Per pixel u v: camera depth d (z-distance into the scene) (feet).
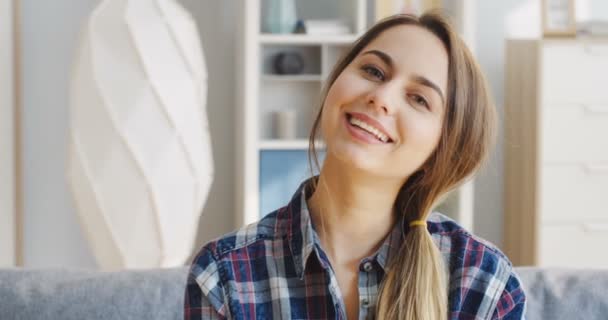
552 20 10.59
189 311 3.41
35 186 10.70
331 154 3.34
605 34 10.55
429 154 3.34
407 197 3.53
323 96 3.64
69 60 10.67
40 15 10.57
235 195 10.99
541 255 10.56
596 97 10.43
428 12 3.43
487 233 11.57
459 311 3.49
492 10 11.69
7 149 9.94
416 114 3.22
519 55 11.00
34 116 10.64
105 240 8.42
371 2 10.89
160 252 8.46
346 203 3.35
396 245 3.46
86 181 8.32
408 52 3.26
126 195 8.30
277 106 10.71
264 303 3.36
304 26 10.19
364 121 3.18
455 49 3.35
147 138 8.28
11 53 9.99
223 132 11.11
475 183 11.47
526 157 10.87
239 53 10.46
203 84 8.82
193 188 8.56
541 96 10.39
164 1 8.45
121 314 4.36
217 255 3.40
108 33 8.25
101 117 8.24
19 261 10.36
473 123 3.45
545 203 10.51
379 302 3.36
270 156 10.11
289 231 3.43
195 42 8.66
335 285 3.31
